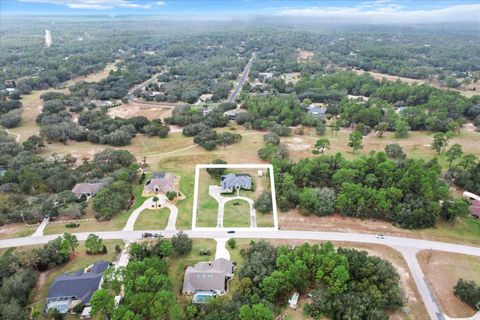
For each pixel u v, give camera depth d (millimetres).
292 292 66562
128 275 64375
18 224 89562
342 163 107125
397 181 98812
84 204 96000
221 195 102312
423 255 78250
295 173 106438
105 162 119125
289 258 69688
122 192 99188
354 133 130875
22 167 113125
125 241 82812
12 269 69375
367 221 90875
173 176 111438
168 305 59594
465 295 64750
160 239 79750
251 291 65125
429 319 62281
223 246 80938
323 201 93312
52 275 72625
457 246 81750
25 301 65062
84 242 82188
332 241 82625
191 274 69375
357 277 67250
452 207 88750
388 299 62781
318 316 61219
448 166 121438
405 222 87812
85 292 65375
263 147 136625
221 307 60656
